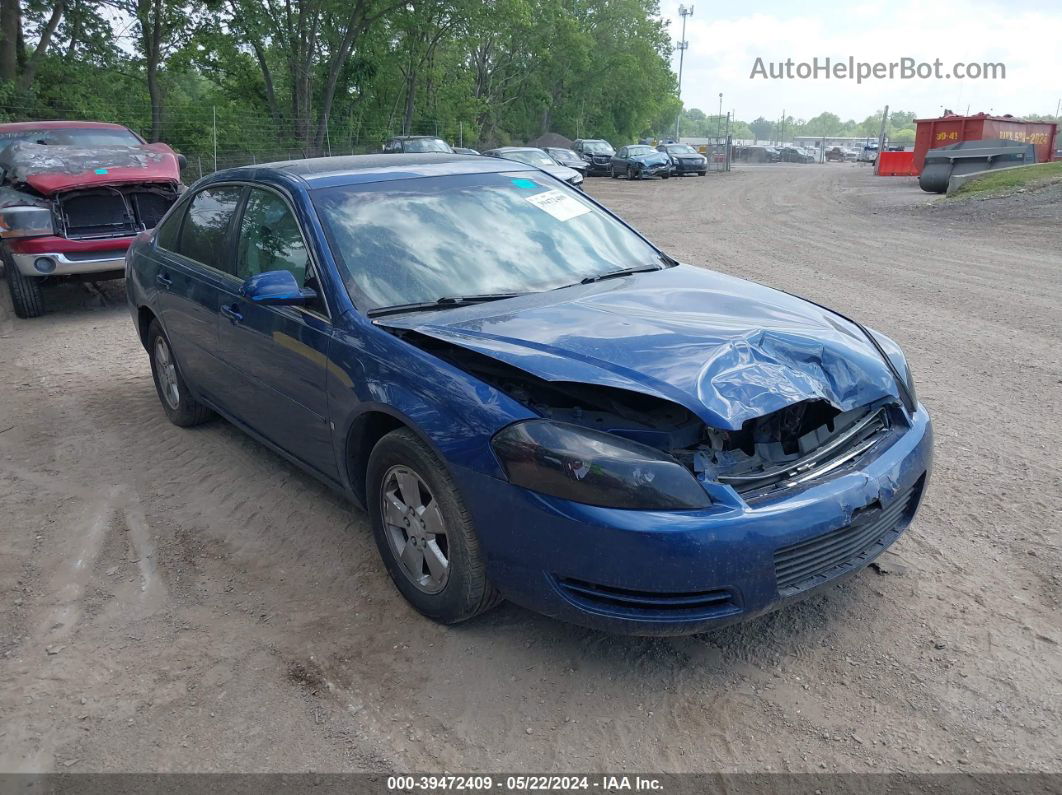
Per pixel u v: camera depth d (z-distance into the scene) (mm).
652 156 38406
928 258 12297
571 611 2742
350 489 3588
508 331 3096
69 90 30766
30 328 8555
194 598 3520
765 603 2701
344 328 3373
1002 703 2758
